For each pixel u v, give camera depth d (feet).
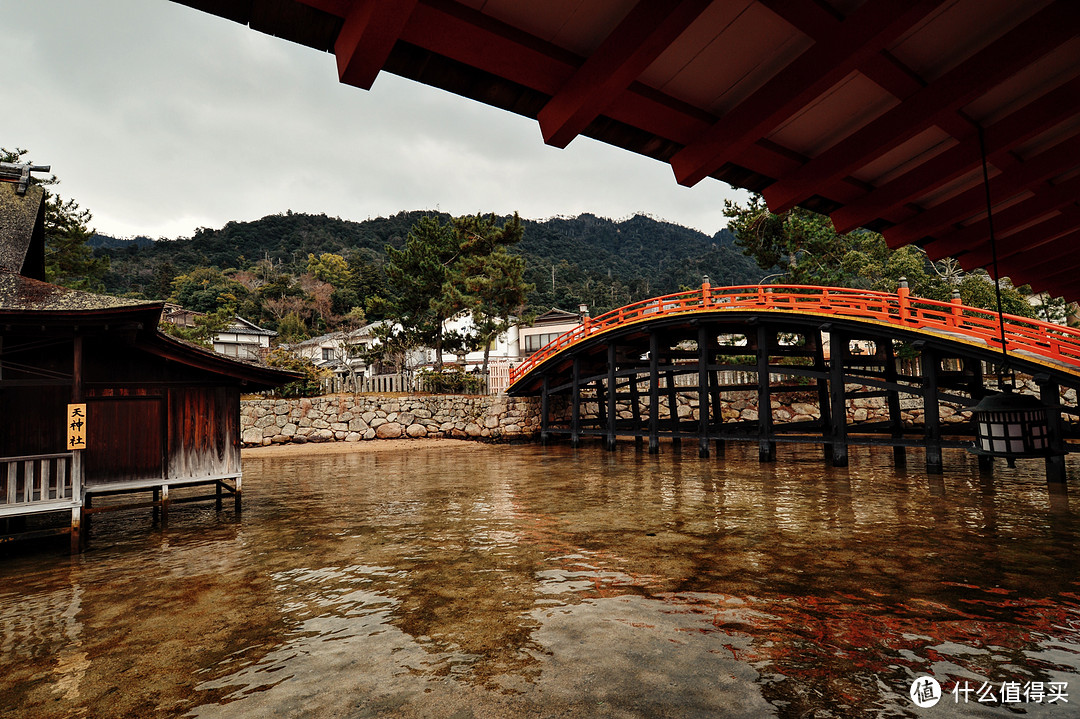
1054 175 17.87
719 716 10.37
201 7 9.34
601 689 11.53
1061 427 37.37
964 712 10.36
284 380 36.19
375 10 8.48
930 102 12.70
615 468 54.49
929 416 44.06
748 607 16.28
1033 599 16.49
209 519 33.55
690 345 109.19
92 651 14.42
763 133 12.83
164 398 32.78
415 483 46.91
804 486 39.96
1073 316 85.56
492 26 9.99
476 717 10.55
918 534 24.81
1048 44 10.98
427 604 17.29
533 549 23.86
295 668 13.03
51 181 78.79
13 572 22.88
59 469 26.71
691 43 10.84
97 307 25.32
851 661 12.63
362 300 198.18
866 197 18.17
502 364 104.47
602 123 13.11
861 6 10.16
